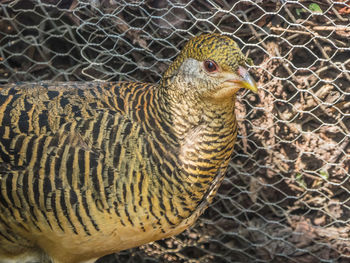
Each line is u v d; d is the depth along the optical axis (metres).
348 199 6.71
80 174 4.69
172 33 6.58
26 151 4.73
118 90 5.03
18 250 5.21
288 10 6.63
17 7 6.97
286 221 6.94
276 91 6.77
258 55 6.79
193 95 4.62
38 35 7.14
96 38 7.00
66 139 4.72
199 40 4.55
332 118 6.77
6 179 4.78
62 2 6.90
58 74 7.10
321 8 6.62
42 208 4.78
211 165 4.86
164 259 7.05
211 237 7.02
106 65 7.07
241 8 6.68
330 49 6.67
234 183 6.96
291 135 6.84
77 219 4.79
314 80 6.73
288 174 6.88
